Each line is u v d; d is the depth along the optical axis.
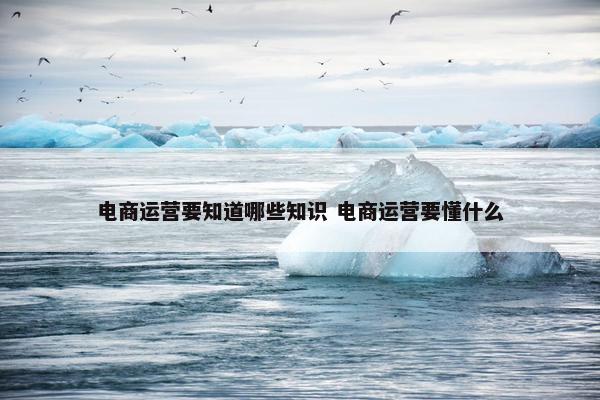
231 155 92.69
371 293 14.91
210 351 11.20
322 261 16.58
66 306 13.95
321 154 97.62
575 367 10.38
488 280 16.16
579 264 17.94
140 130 127.88
